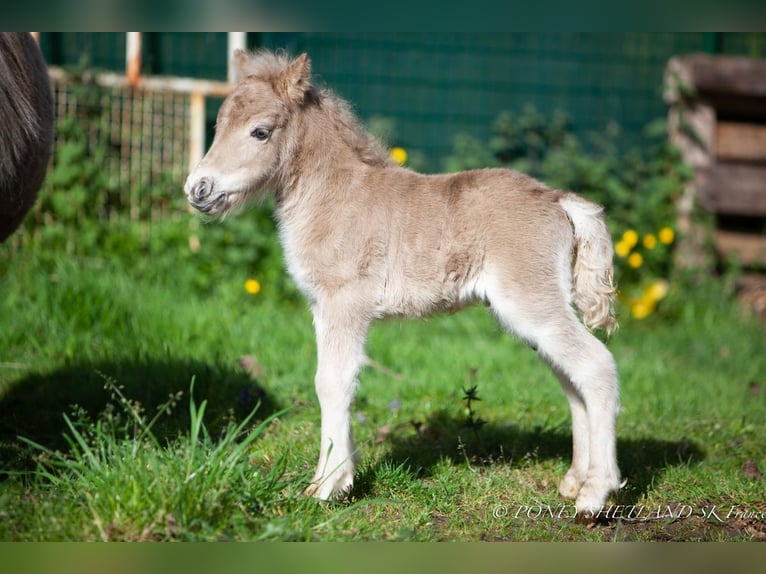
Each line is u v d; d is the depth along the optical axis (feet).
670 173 42.09
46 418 23.34
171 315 31.40
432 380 28.73
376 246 19.03
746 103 42.63
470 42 41.39
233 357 29.12
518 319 18.63
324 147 19.72
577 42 42.60
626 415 26.40
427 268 19.07
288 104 19.51
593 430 18.45
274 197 20.18
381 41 40.42
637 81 43.42
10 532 16.05
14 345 28.50
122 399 20.88
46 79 21.79
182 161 37.88
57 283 32.07
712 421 26.08
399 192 19.56
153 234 36.73
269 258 37.35
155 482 16.53
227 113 19.26
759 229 43.50
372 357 30.83
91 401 24.45
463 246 18.99
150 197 37.40
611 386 18.40
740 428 25.48
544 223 18.88
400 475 20.04
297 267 19.53
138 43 36.78
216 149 19.08
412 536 17.31
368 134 20.68
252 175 19.16
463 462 22.00
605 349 18.58
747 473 22.04
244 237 37.09
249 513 17.02
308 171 19.61
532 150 41.88
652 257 40.68
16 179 19.80
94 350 28.32
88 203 36.17
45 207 35.70
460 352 32.27
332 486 18.47
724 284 41.01
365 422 24.63
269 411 24.90
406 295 19.25
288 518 16.80
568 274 19.03
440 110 41.39
